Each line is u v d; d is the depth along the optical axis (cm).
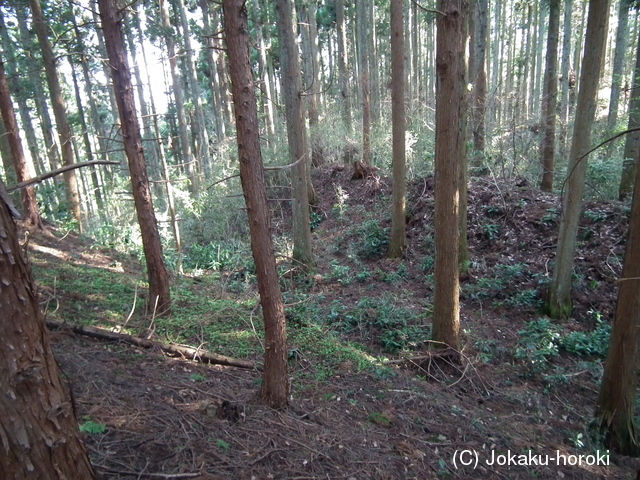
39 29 1032
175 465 289
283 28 841
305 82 1662
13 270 161
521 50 2375
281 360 391
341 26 1695
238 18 302
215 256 1122
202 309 644
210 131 2673
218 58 2058
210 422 350
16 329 160
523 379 609
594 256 815
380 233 1128
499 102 1241
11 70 1723
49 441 169
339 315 745
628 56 1806
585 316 733
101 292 655
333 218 1368
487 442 435
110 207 1310
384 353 642
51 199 1639
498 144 1171
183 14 1792
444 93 502
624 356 448
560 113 1441
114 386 380
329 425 395
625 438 457
